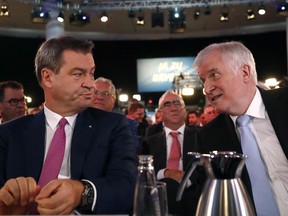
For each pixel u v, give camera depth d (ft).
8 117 9.45
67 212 3.34
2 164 4.20
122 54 41.45
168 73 41.01
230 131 4.72
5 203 3.41
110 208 3.70
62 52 4.03
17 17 33.55
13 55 38.19
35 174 4.07
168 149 10.52
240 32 39.60
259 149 4.63
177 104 10.55
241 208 2.67
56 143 4.17
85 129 4.25
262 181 4.43
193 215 4.09
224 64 4.60
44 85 4.19
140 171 2.84
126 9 29.40
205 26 38.58
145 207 2.76
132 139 4.41
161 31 40.22
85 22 28.73
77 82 4.06
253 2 28.48
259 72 39.34
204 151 4.85
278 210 4.45
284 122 4.59
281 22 37.60
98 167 4.10
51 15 28.45
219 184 2.71
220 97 4.68
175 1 28.58
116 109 20.71
